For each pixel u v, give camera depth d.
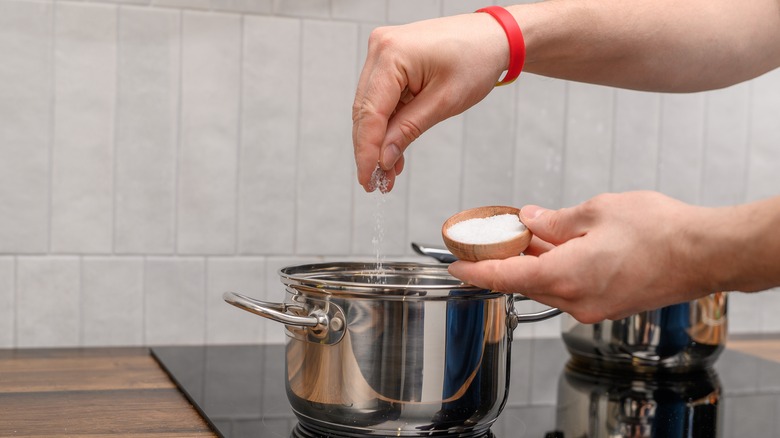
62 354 1.08
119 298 1.15
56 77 1.10
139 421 0.77
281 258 1.20
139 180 1.14
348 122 1.21
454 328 0.67
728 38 0.83
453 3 1.24
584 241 0.60
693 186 1.36
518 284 0.62
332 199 1.21
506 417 0.83
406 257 1.25
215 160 1.16
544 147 1.29
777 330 1.42
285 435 0.74
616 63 0.81
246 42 1.16
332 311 0.67
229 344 1.19
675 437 0.77
